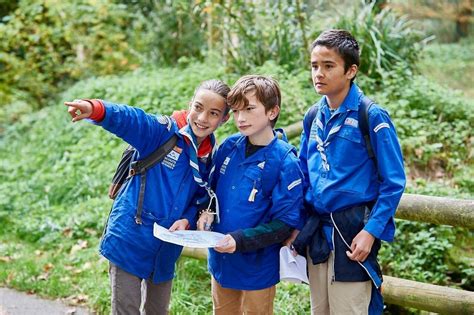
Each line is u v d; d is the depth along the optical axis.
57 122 8.22
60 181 6.43
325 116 2.76
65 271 4.72
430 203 3.29
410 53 7.24
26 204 6.14
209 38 8.57
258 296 2.88
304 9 7.21
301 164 2.89
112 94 7.96
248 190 2.79
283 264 2.82
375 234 2.56
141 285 3.12
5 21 11.05
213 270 2.95
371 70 6.82
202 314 3.90
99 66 10.43
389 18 7.41
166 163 2.88
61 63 10.76
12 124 9.30
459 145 5.65
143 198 2.85
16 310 4.16
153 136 2.84
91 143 7.11
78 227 5.43
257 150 2.82
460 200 3.25
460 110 6.14
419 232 4.31
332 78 2.64
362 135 2.65
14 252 5.17
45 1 10.44
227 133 6.05
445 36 10.58
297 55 7.23
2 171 7.25
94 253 4.96
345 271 2.67
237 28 7.50
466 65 8.77
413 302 3.29
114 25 10.89
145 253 2.87
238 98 2.71
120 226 2.86
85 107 2.65
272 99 2.74
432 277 4.06
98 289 4.29
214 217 2.90
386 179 2.57
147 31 10.44
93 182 6.23
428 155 5.45
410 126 5.72
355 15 7.30
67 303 4.27
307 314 3.77
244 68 7.41
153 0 10.16
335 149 2.69
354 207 2.66
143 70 9.28
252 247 2.71
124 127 2.75
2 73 10.36
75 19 10.56
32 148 7.96
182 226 2.87
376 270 2.70
